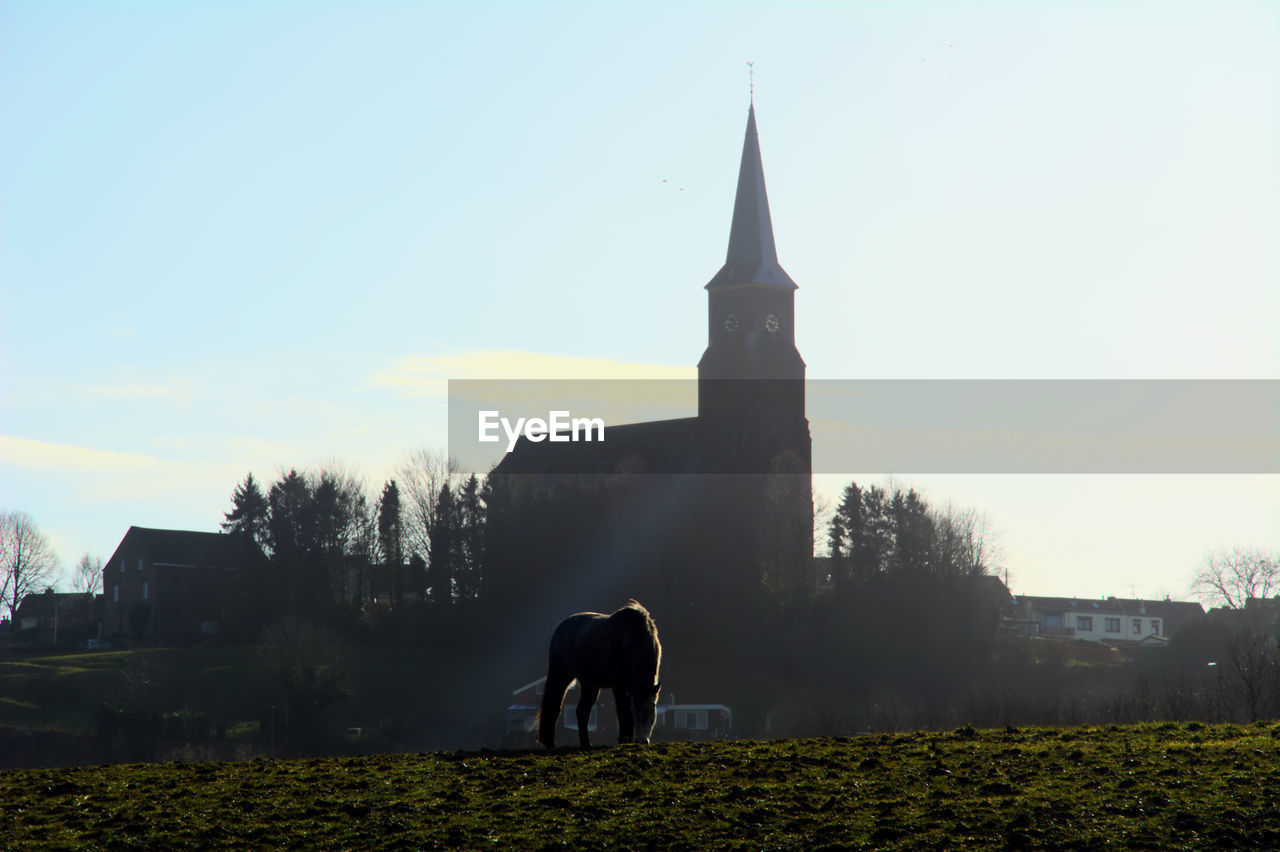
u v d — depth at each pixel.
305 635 112.44
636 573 143.50
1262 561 143.75
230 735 94.25
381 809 18.64
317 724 98.12
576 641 23.94
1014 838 16.70
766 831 17.25
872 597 134.38
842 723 76.75
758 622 135.88
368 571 145.62
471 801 18.88
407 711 104.81
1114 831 16.91
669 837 17.08
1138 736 22.97
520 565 140.38
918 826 17.27
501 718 100.94
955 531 140.00
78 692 107.12
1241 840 16.48
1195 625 122.25
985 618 132.38
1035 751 21.27
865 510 142.12
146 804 19.38
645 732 23.19
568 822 17.73
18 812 19.08
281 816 18.47
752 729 98.44
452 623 136.38
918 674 121.19
